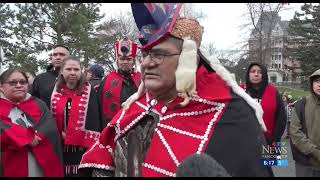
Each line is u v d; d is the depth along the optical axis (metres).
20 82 3.87
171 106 1.96
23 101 3.92
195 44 1.88
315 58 37.72
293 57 40.06
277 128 4.82
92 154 2.14
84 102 4.43
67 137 4.30
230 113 1.87
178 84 1.86
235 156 1.81
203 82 1.94
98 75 6.75
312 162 4.61
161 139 1.94
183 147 1.88
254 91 4.88
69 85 4.47
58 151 3.93
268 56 34.19
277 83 42.62
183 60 1.87
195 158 1.22
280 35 40.16
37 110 3.96
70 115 4.36
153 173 1.90
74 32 22.48
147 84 1.94
